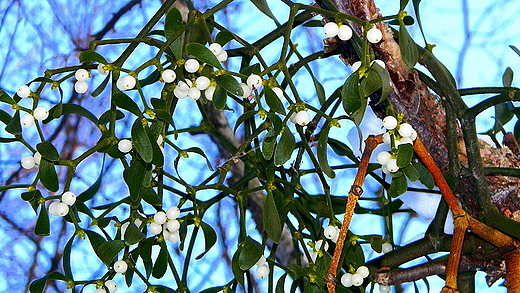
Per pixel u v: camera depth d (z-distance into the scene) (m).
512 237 1.08
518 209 1.15
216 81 1.03
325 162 1.02
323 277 1.07
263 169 1.22
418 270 1.15
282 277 1.11
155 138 1.03
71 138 2.38
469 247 1.14
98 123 1.14
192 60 1.04
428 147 1.15
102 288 1.12
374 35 1.00
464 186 1.14
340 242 1.01
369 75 0.99
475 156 1.11
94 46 1.07
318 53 1.20
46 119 1.12
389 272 1.14
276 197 1.15
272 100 1.02
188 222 1.16
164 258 1.11
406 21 1.18
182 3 1.74
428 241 1.13
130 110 1.03
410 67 0.99
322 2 1.12
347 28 1.03
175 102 1.17
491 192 1.15
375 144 1.04
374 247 1.08
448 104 1.11
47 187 1.06
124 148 1.06
